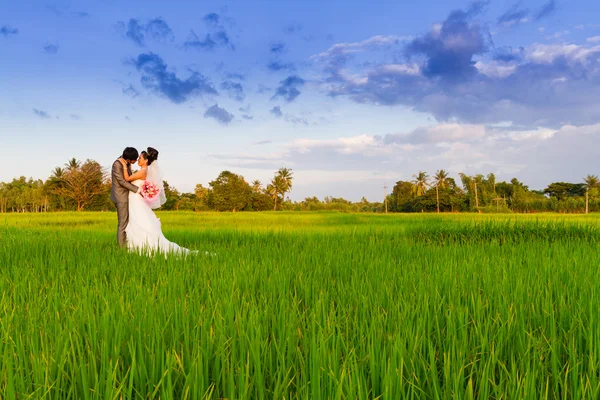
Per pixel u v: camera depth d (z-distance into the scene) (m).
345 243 9.02
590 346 2.51
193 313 3.13
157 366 2.33
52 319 3.09
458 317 3.10
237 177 89.19
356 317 3.11
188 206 88.31
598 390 2.12
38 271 5.45
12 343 2.52
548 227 10.82
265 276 4.82
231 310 3.12
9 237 9.59
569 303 3.61
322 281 4.71
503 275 4.73
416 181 105.31
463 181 96.62
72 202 71.12
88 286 4.16
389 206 111.31
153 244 8.03
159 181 8.46
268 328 3.07
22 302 3.61
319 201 103.62
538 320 3.19
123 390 2.05
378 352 2.45
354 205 103.44
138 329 2.77
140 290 3.91
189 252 7.30
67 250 7.50
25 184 112.44
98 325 2.93
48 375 2.23
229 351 2.49
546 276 4.88
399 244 8.77
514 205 78.38
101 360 2.36
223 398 2.10
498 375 2.45
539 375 2.36
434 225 12.34
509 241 9.23
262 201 90.12
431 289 4.00
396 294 3.99
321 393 2.05
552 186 105.38
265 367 2.37
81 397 2.14
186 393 1.99
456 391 2.02
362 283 4.32
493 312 3.42
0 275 5.16
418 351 2.55
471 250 7.60
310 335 2.80
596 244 8.61
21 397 2.07
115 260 6.18
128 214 8.28
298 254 7.01
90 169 70.50
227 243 10.01
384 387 2.07
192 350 2.49
